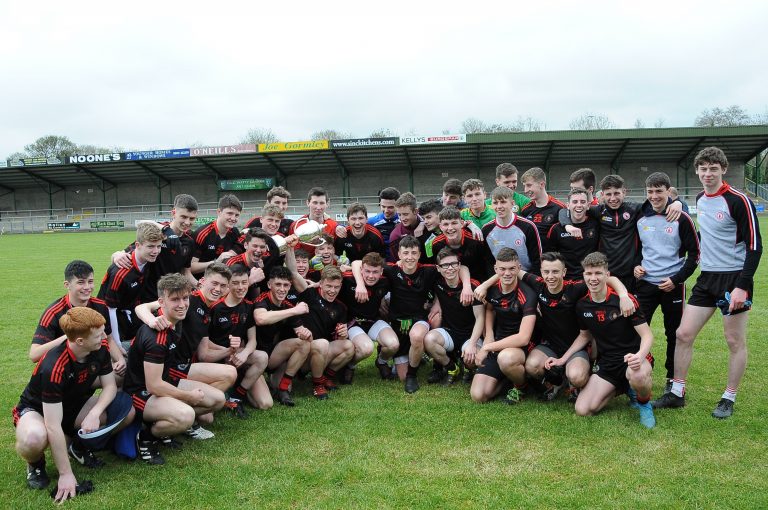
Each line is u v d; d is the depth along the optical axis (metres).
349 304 5.56
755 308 8.02
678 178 34.53
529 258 5.46
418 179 38.16
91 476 3.49
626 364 4.31
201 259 5.60
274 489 3.25
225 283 4.30
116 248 21.67
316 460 3.64
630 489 3.18
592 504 3.03
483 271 5.71
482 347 4.92
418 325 5.20
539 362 4.72
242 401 4.76
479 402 4.76
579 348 4.64
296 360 4.77
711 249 4.32
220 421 4.38
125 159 36.06
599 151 33.28
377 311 5.57
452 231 5.09
